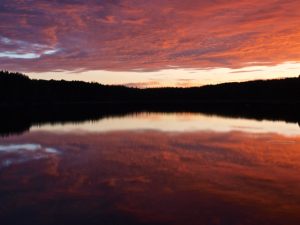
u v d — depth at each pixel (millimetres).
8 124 26500
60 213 6516
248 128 21906
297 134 18406
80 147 14469
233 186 8188
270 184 8305
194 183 8500
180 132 20016
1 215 6434
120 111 49156
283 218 6160
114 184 8477
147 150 13523
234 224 5953
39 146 14828
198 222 6047
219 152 12883
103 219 6223
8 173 9625
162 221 6113
